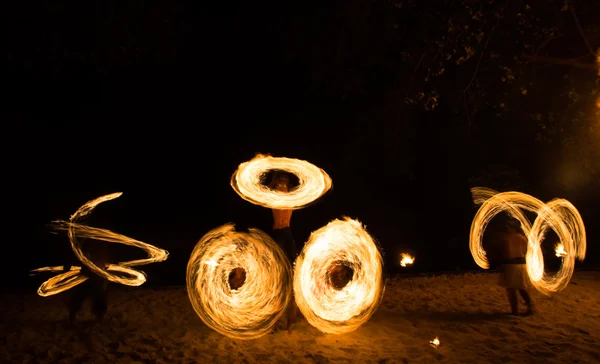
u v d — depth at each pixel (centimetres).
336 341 778
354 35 1470
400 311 960
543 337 792
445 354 720
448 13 1241
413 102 1428
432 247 2059
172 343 768
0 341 784
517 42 1326
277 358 707
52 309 995
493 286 1198
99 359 701
